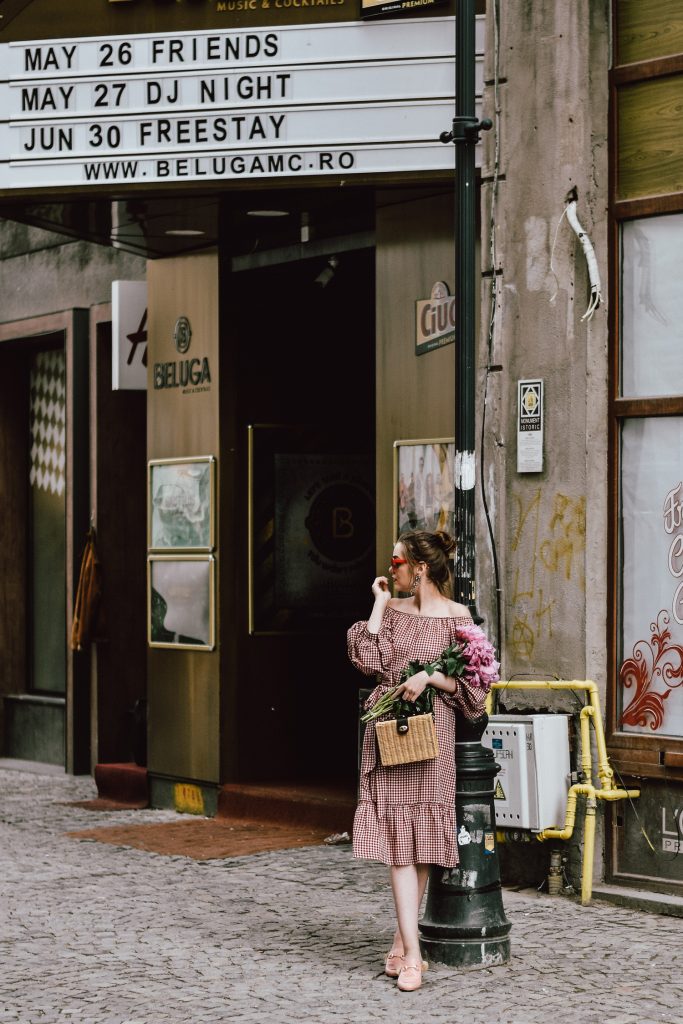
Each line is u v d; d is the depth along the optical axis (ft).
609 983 24.72
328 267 41.98
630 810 31.50
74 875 34.78
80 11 38.42
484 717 26.22
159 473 45.37
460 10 26.73
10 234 56.29
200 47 37.35
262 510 43.55
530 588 32.86
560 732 31.73
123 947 27.76
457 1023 22.62
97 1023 22.94
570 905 30.78
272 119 36.68
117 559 50.67
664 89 31.55
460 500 26.53
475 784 26.12
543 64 32.81
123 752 50.19
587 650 31.91
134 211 39.96
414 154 35.58
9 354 58.44
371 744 25.55
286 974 25.70
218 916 30.30
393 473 37.68
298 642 44.01
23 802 46.85
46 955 27.22
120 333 47.32
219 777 42.83
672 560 31.24
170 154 37.52
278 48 36.68
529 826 31.55
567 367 32.35
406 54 35.65
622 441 32.12
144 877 34.47
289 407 44.04
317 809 40.01
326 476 44.42
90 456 51.37
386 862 25.18
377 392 38.24
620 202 32.14
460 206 26.61
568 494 32.27
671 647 31.14
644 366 31.91
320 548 44.32
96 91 38.24
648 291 31.86
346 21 36.17
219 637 42.86
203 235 42.47
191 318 44.19
